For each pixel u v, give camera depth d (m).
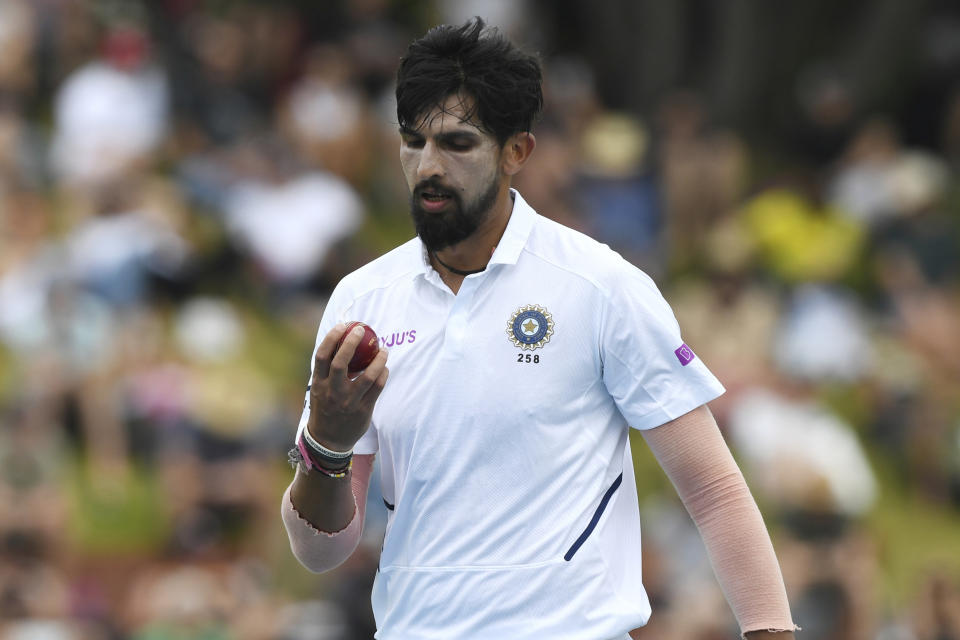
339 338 9.01
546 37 56.09
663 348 9.27
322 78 43.88
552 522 9.14
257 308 39.25
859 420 40.84
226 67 43.41
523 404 9.12
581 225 41.81
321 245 39.88
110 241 34.97
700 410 9.34
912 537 37.88
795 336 40.47
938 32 55.88
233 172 40.69
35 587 27.09
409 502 9.37
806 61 56.25
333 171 43.47
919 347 43.06
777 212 42.69
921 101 55.28
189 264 36.94
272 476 33.03
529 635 9.03
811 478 32.56
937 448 40.16
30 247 34.94
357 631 25.48
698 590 28.20
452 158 9.09
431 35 9.16
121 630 27.44
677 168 44.50
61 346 32.69
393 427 9.38
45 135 40.50
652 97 55.22
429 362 9.31
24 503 28.44
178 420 32.41
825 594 29.42
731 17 54.69
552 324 9.23
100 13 44.44
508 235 9.41
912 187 46.66
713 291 38.81
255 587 28.52
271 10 46.88
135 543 30.64
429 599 9.25
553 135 42.22
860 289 44.94
